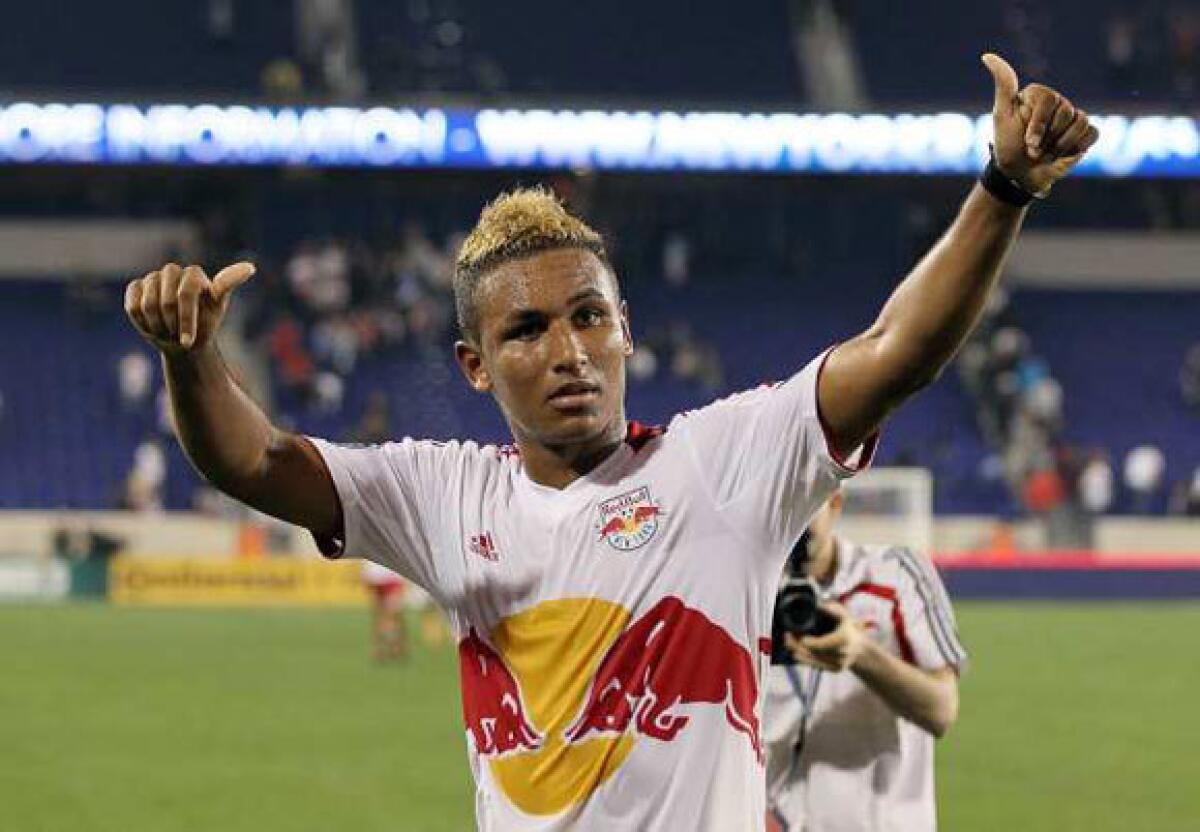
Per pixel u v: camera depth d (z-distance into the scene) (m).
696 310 54.44
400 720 23.48
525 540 5.12
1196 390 53.06
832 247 56.25
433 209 55.75
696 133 49.81
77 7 58.66
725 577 4.98
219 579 42.44
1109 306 55.31
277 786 18.91
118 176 50.97
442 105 49.34
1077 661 30.78
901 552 8.15
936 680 7.84
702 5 60.88
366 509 5.35
